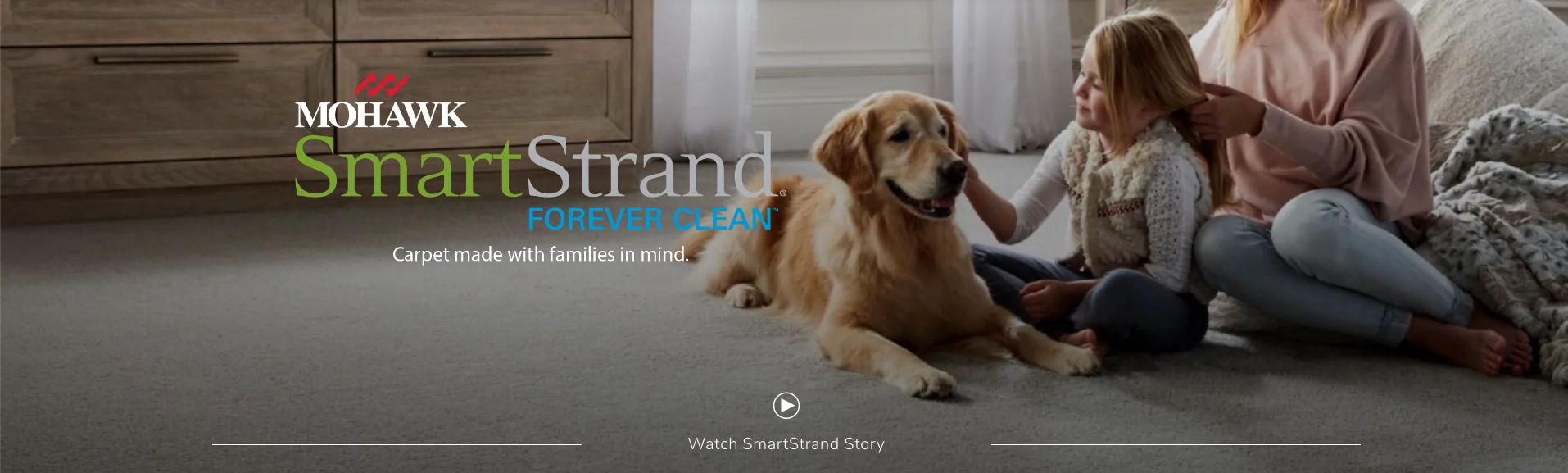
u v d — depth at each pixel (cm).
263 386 180
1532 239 196
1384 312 191
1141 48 186
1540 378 186
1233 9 212
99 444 157
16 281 237
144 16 286
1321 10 202
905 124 186
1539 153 211
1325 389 180
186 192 302
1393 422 167
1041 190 214
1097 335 193
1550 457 157
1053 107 441
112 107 288
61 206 291
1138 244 194
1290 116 188
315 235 282
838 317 194
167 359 192
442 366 190
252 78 298
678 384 182
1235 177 208
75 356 192
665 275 249
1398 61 195
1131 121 190
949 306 195
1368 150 191
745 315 219
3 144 279
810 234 209
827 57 427
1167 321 190
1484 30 240
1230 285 192
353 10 303
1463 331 189
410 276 246
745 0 394
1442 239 200
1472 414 171
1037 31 430
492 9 317
